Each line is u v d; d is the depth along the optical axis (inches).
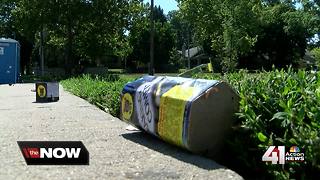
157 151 282.4
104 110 547.2
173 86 287.9
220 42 1973.4
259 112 243.3
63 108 547.8
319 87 232.2
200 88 263.6
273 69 285.4
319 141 201.5
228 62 1823.3
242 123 252.5
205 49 2822.3
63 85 1039.6
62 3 1786.4
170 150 282.7
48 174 236.7
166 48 3521.2
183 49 3850.9
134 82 346.9
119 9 1852.9
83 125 396.8
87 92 686.5
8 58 1371.8
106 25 1847.9
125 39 1969.7
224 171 235.3
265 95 247.3
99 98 586.6
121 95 358.3
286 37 2691.9
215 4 2012.8
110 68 3794.3
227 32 1860.2
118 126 387.9
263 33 2564.0
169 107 276.5
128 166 250.8
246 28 1904.5
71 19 1824.6
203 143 259.1
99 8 1804.9
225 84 260.8
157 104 291.7
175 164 250.2
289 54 2741.1
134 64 3545.8
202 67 465.7
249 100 251.0
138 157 269.6
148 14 1936.5
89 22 1841.8
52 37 2021.4
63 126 393.1
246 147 247.3
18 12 1839.3
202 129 258.4
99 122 415.2
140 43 3447.3
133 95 333.7
